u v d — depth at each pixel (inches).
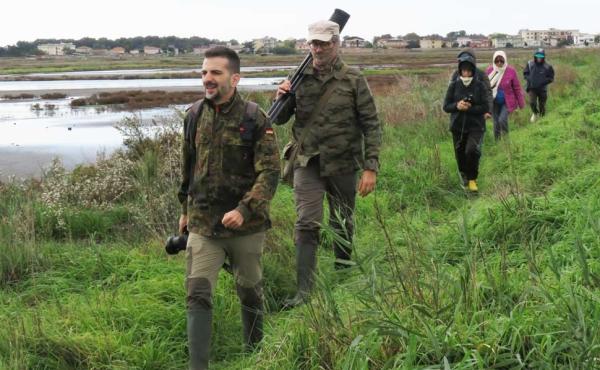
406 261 182.5
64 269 252.7
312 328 165.5
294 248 264.7
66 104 1348.4
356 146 238.4
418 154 411.2
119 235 300.4
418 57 4564.5
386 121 536.4
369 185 235.5
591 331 132.5
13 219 291.4
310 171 237.9
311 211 233.8
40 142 738.2
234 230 175.6
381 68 2603.3
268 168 174.1
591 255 187.3
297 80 237.0
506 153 390.3
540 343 139.7
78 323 197.0
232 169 174.7
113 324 196.2
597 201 232.7
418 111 559.5
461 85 364.5
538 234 216.7
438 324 149.3
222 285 222.8
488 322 145.3
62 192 338.6
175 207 303.0
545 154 356.2
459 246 222.8
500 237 227.5
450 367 130.9
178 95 1438.2
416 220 273.0
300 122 239.3
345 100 234.8
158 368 184.4
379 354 145.4
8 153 655.1
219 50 172.6
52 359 182.7
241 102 175.6
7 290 239.9
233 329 206.5
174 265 246.1
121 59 7071.9
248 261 181.2
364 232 279.1
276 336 177.3
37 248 264.8
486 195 311.6
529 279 167.6
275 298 235.0
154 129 479.2
